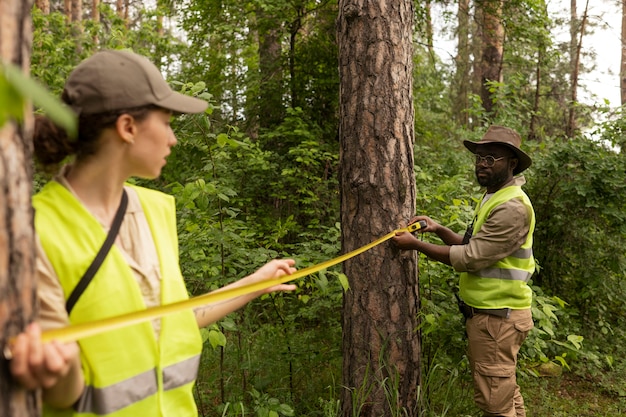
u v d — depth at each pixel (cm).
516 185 329
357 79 310
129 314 101
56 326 111
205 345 357
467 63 1107
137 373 123
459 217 427
